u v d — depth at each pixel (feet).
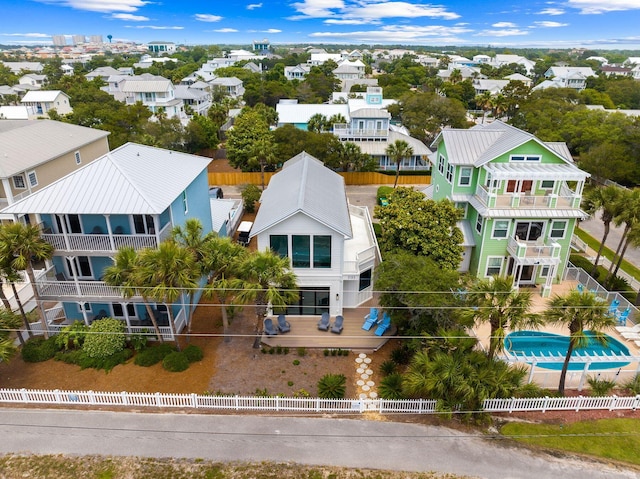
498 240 100.63
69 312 86.43
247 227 124.36
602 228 141.90
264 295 74.49
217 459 59.36
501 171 94.17
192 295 79.97
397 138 203.62
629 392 72.08
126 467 57.88
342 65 481.05
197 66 542.57
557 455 60.70
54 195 75.46
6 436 62.28
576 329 63.98
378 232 130.72
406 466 58.75
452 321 71.51
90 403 68.33
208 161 108.37
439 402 61.98
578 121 201.67
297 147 173.37
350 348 80.89
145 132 197.36
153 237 77.25
